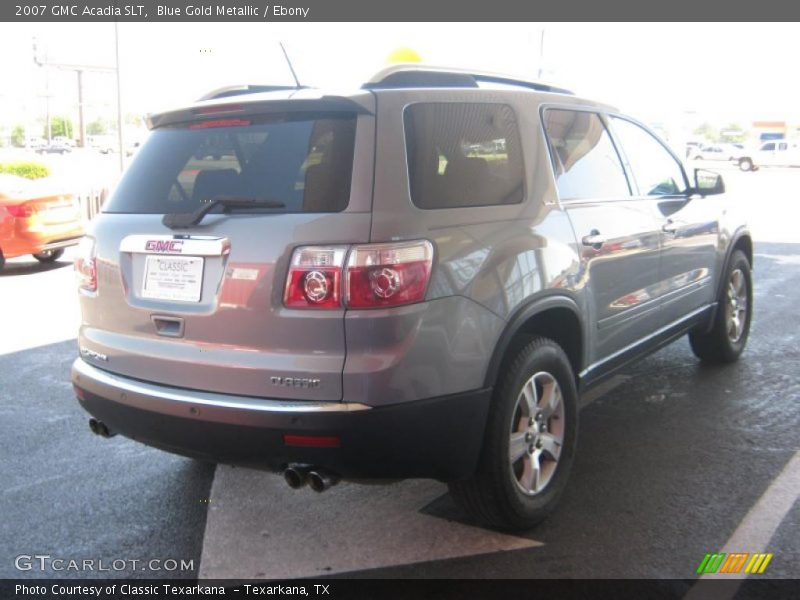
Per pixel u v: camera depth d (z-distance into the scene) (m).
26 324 8.02
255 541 3.64
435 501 3.99
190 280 3.22
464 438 3.19
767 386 5.59
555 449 3.75
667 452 4.47
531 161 3.73
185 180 3.42
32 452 4.71
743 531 3.58
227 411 3.04
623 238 4.30
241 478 4.32
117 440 4.90
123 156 18.33
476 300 3.20
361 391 2.90
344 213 2.98
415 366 2.98
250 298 3.04
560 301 3.67
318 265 2.94
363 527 3.75
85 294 3.67
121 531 3.74
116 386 3.40
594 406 5.27
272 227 3.04
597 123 4.43
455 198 3.26
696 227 5.26
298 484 3.05
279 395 2.99
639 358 4.81
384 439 2.95
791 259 11.20
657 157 5.08
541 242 3.58
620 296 4.33
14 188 10.88
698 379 5.79
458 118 3.41
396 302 2.93
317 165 3.11
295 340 2.98
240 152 3.32
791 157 48.44
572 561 3.37
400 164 3.08
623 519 3.71
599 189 4.27
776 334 7.01
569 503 3.88
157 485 4.24
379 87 3.34
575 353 3.99
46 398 5.71
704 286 5.52
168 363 3.25
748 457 4.38
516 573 3.29
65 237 11.36
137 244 3.39
